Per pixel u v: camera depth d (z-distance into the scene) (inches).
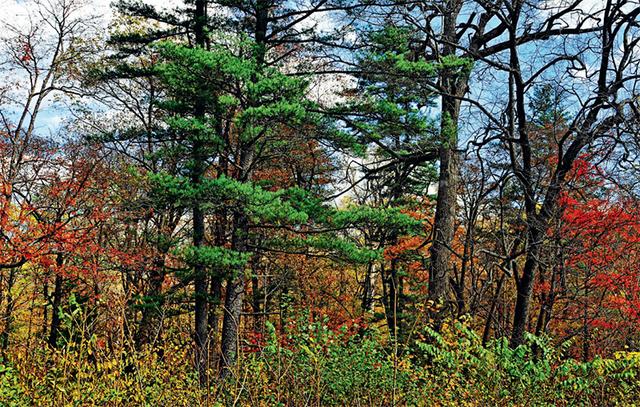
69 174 734.5
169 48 529.3
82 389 276.4
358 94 676.1
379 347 386.0
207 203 565.0
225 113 625.0
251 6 657.6
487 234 689.6
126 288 681.0
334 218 590.2
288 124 570.3
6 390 263.7
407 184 885.8
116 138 661.9
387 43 574.6
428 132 596.1
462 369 362.9
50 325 711.7
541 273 613.0
